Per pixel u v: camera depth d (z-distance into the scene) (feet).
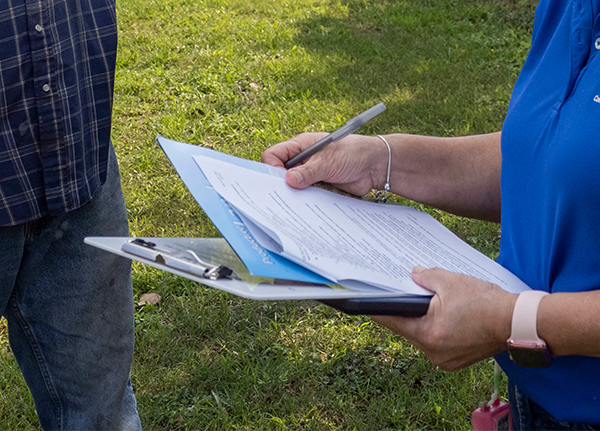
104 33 5.54
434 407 8.54
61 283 5.85
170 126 16.76
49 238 5.62
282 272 3.07
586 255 3.32
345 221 3.99
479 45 22.95
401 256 3.75
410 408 8.61
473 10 26.37
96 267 5.95
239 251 3.10
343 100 18.08
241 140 16.42
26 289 5.79
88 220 5.85
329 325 10.18
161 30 24.40
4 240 5.31
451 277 3.45
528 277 3.84
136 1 27.61
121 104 18.15
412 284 3.46
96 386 6.40
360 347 9.68
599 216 3.20
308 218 3.80
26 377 6.33
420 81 19.66
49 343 6.06
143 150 15.64
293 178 4.23
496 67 21.04
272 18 26.23
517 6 26.71
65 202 5.38
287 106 18.12
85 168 5.53
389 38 23.50
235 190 3.75
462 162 4.76
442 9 26.76
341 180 4.67
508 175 3.92
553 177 3.34
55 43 5.00
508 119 3.91
